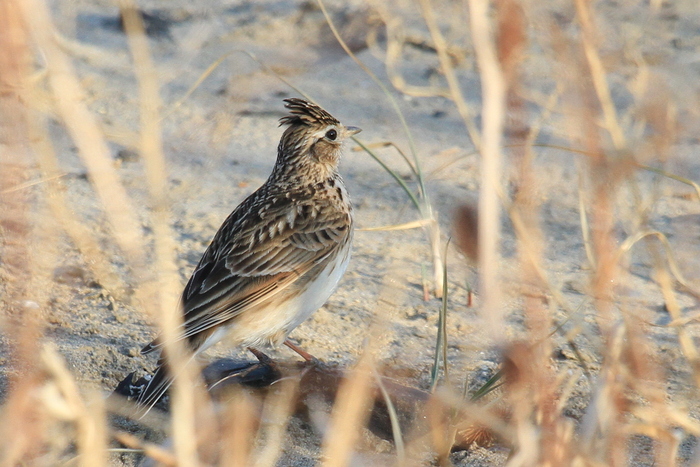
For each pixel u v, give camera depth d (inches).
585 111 238.1
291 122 484.4
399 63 869.8
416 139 737.0
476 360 440.5
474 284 520.7
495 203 216.7
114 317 478.0
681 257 494.6
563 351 450.0
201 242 572.7
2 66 215.0
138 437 382.6
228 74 781.3
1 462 241.1
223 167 676.7
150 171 232.7
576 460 246.8
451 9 924.6
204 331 428.1
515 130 218.7
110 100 770.8
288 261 444.5
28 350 241.9
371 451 368.5
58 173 333.7
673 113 337.7
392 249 573.3
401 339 466.0
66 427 308.8
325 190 477.7
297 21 917.8
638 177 639.1
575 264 546.6
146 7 948.6
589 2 253.3
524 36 211.6
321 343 466.9
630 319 276.4
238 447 251.9
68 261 513.0
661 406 271.6
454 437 354.9
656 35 810.2
